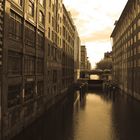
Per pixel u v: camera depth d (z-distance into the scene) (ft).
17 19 86.48
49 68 147.13
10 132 77.97
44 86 130.82
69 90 270.05
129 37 238.07
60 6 193.26
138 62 189.98
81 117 125.80
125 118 125.18
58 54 185.47
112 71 426.51
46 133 91.81
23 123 92.27
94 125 108.27
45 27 131.95
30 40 104.06
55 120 115.75
